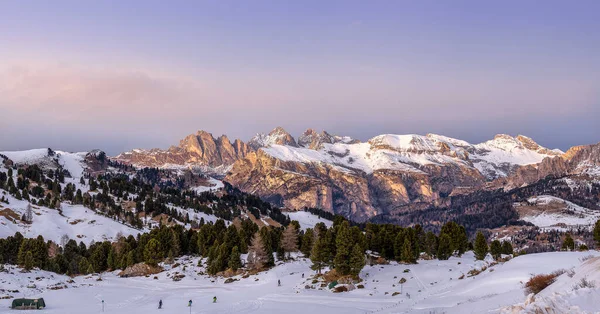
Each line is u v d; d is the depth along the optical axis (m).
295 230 188.88
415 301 90.62
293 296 116.62
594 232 154.75
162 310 108.44
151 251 182.62
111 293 135.75
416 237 170.38
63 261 182.25
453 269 130.88
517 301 53.12
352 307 96.38
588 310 32.62
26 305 107.50
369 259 156.50
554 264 85.12
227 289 140.00
